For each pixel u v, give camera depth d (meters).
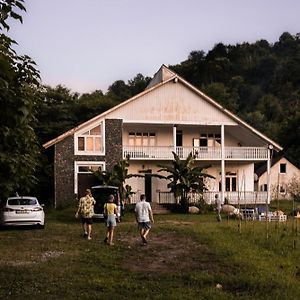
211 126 42.31
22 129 8.70
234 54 139.88
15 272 11.93
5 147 9.02
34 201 23.38
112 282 10.97
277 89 117.56
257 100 115.38
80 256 14.48
